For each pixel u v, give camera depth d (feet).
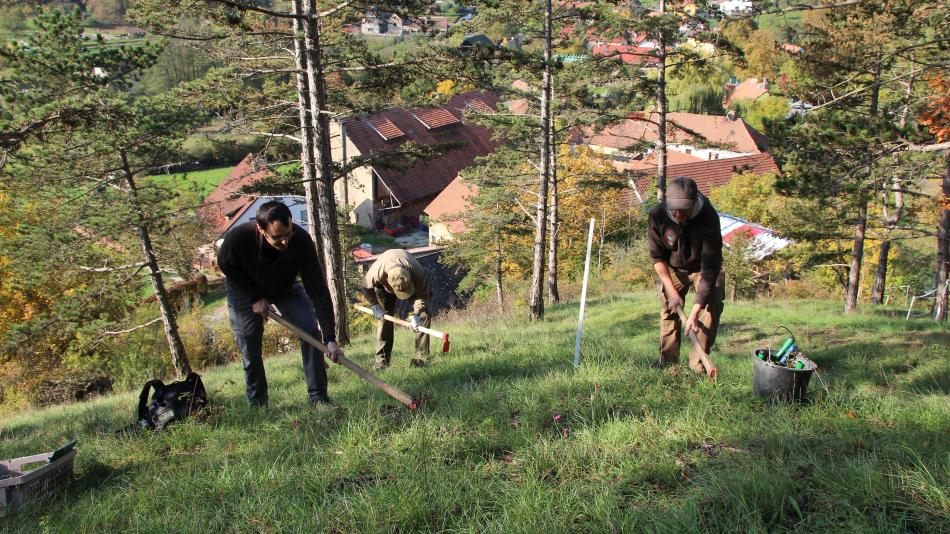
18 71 41.88
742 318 38.73
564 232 103.19
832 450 12.89
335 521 11.37
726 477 11.57
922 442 12.84
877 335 29.07
